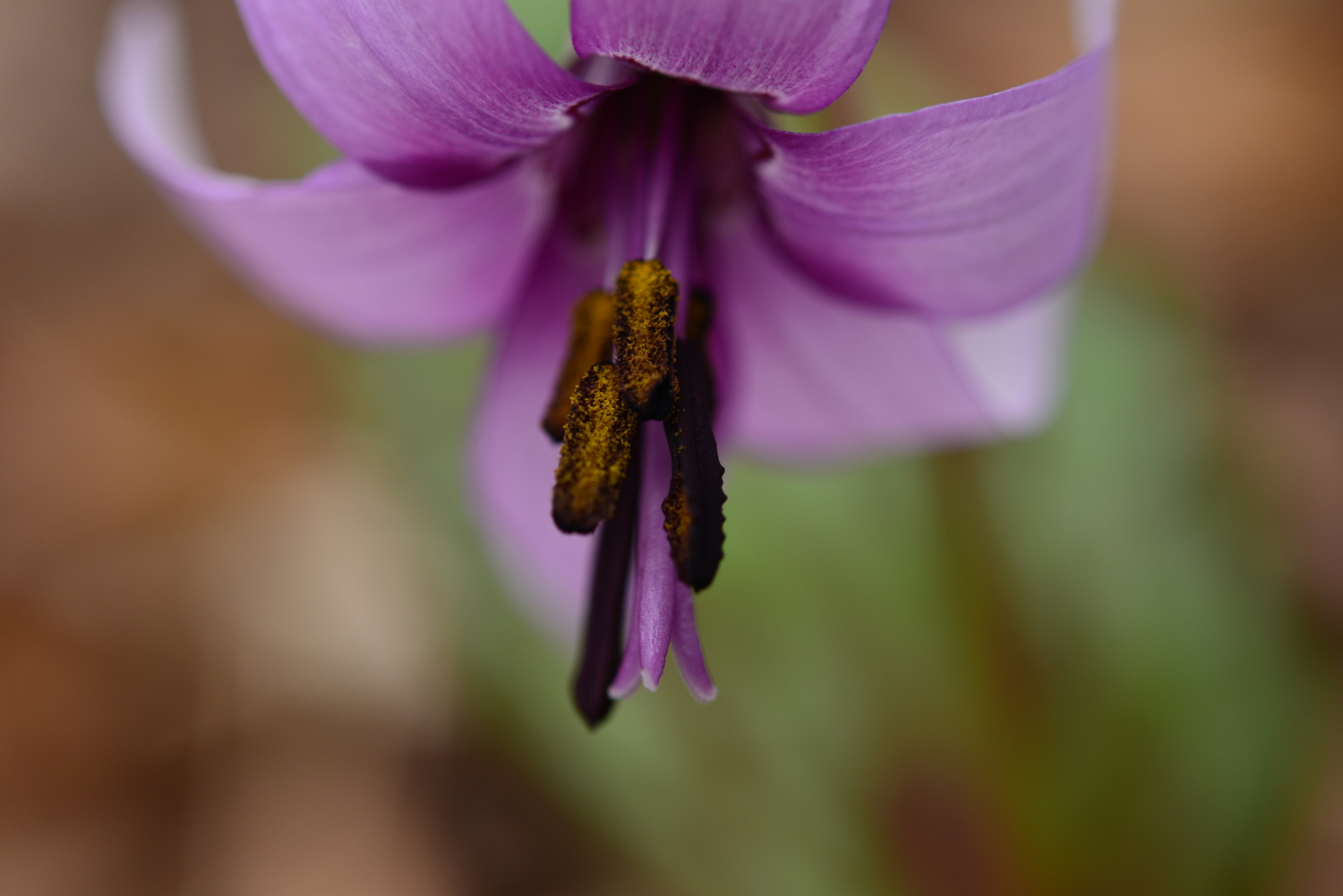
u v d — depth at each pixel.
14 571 0.25
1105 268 0.18
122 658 0.24
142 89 0.14
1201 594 0.17
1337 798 0.18
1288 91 0.31
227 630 0.24
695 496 0.13
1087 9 0.13
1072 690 0.17
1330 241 0.27
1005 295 0.13
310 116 0.13
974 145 0.13
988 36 0.33
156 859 0.22
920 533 0.17
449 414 0.17
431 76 0.13
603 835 0.17
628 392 0.13
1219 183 0.29
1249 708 0.16
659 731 0.17
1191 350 0.18
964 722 0.16
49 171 0.31
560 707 0.17
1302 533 0.21
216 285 0.30
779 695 0.17
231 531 0.26
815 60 0.13
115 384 0.28
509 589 0.17
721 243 0.14
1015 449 0.17
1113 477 0.17
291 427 0.27
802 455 0.15
